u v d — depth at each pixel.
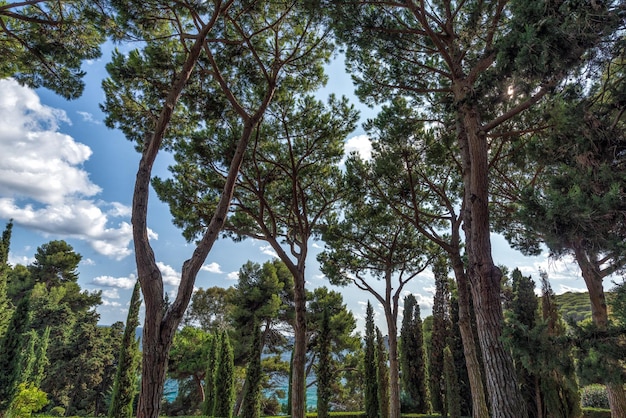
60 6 6.81
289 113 9.09
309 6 6.30
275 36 7.68
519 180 9.71
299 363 8.74
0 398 12.14
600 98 4.36
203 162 9.17
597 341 3.98
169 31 7.21
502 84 4.38
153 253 4.91
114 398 12.43
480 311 5.42
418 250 13.38
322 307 23.23
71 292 36.34
